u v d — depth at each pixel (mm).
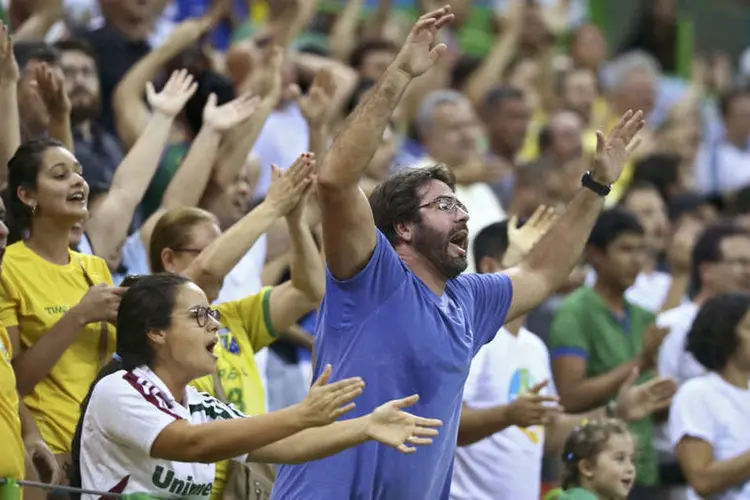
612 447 19641
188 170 20844
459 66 34875
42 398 16953
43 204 17438
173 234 18641
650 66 39094
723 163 38438
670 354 24250
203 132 21125
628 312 23812
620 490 19625
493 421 18812
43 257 17562
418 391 15258
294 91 23047
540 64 37656
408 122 31531
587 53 40094
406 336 15180
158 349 15281
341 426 13906
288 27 28547
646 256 27938
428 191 15750
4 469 15328
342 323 15227
